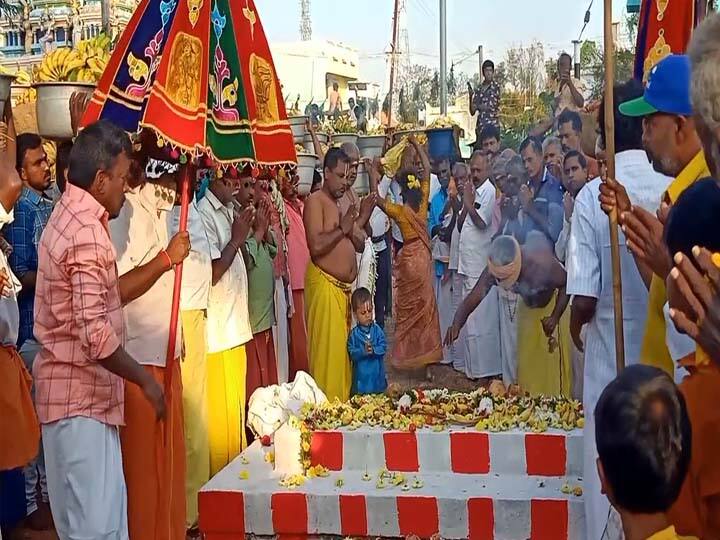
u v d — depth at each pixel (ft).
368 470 12.90
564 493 11.76
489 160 22.74
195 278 13.83
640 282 10.26
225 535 12.18
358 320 18.98
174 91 10.65
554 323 17.70
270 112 12.57
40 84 15.69
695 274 5.54
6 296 11.84
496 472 12.66
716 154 5.55
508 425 12.89
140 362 11.33
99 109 11.35
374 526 11.80
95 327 9.46
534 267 18.17
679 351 7.78
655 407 5.50
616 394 5.62
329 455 12.97
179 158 11.23
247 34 12.18
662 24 11.16
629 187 10.20
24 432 12.20
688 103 7.64
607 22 8.89
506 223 19.17
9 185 11.25
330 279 18.19
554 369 18.30
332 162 18.02
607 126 9.03
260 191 17.28
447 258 26.40
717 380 6.10
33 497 15.71
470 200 22.63
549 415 13.21
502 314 20.51
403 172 23.66
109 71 11.37
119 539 10.01
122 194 10.02
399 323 23.98
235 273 15.34
